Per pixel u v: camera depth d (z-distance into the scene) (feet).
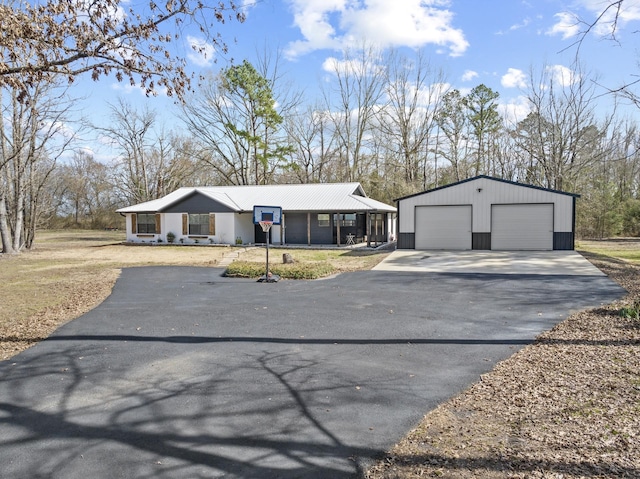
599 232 104.22
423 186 134.31
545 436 10.96
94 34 19.35
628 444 10.37
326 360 18.06
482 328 22.95
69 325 24.56
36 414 13.34
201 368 17.28
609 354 17.69
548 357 17.71
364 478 9.53
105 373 16.87
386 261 56.29
